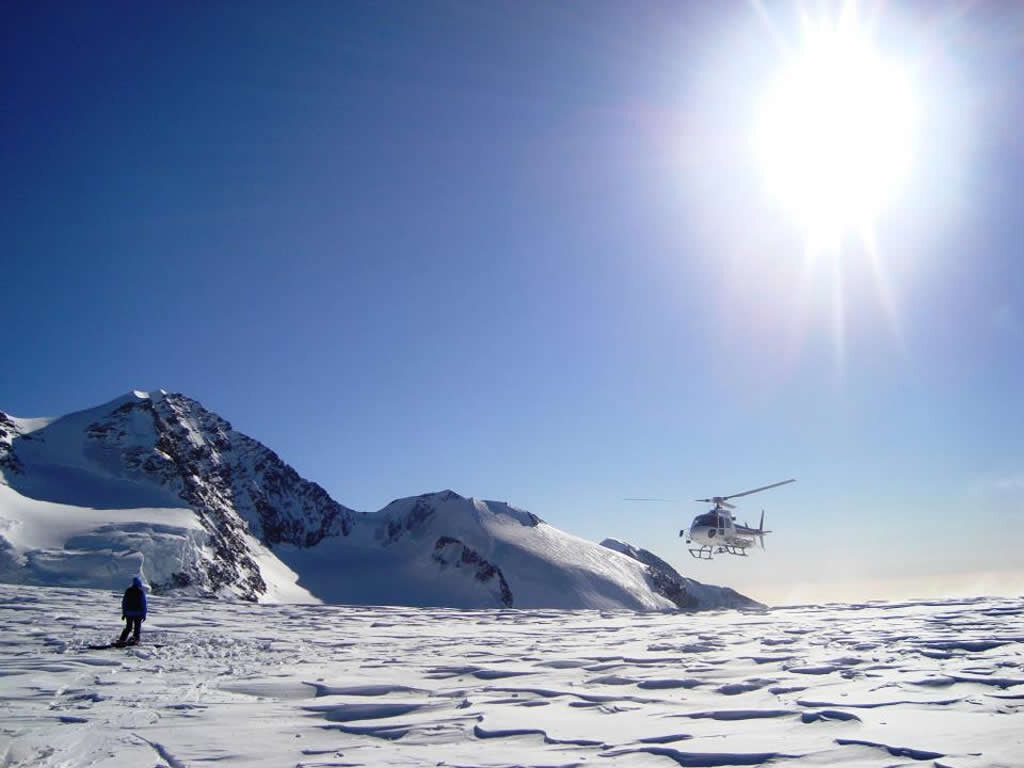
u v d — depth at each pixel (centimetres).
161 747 675
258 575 12925
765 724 709
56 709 882
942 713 716
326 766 591
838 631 1670
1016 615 1883
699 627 2036
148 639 1720
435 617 2733
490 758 607
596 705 855
